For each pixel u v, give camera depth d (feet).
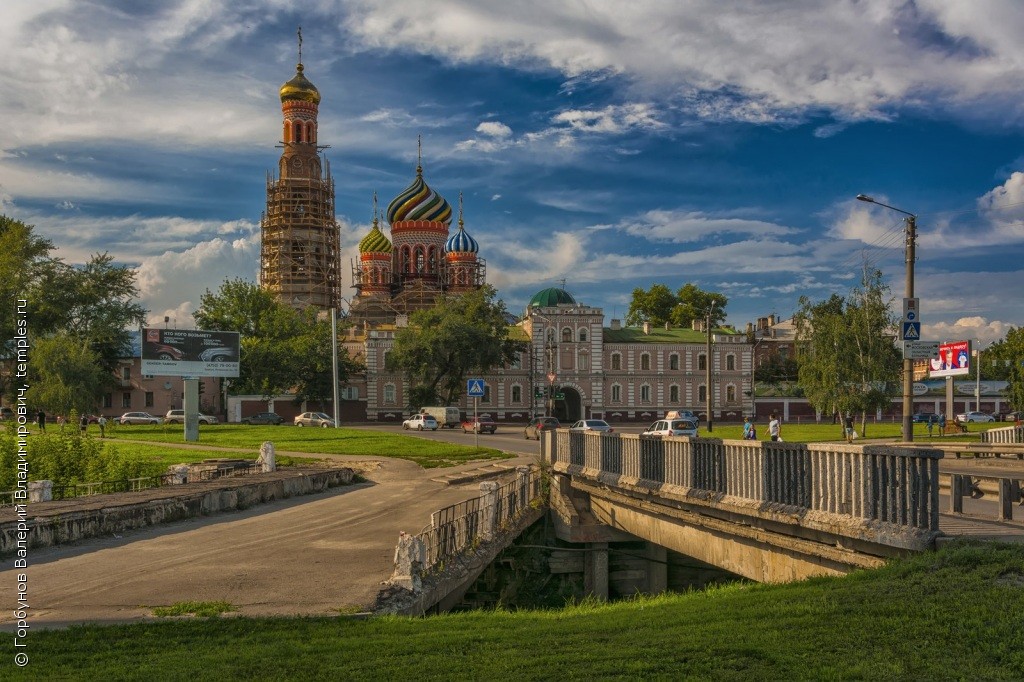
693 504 60.23
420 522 79.25
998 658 28.37
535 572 85.05
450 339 296.10
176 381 326.24
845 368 192.13
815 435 199.93
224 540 69.05
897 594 34.65
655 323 433.89
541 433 104.99
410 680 31.30
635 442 73.41
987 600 32.07
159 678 32.35
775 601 37.78
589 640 35.40
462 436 220.02
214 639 38.68
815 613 34.47
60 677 32.78
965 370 178.40
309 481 108.06
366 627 40.52
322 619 42.50
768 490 51.21
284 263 382.83
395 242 394.52
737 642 32.37
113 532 71.72
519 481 85.97
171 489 88.89
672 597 48.93
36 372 236.43
